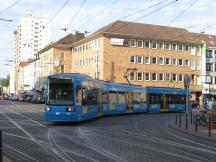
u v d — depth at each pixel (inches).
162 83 3189.0
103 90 1418.6
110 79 2960.1
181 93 2060.8
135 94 1748.3
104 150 553.0
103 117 1459.2
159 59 3184.1
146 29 3191.4
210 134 845.2
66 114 1009.5
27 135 737.0
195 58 3366.1
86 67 3299.7
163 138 754.8
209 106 1518.2
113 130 889.5
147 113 1859.0
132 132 854.5
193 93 3326.8
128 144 631.2
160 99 1929.1
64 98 1018.7
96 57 3065.9
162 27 3339.1
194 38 3398.1
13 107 2129.7
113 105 1546.5
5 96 4963.1
